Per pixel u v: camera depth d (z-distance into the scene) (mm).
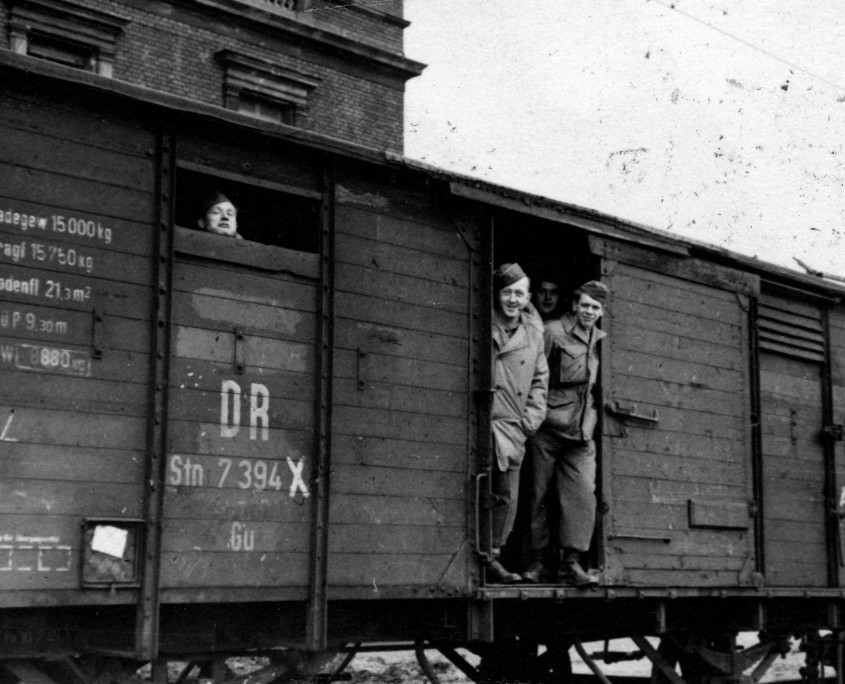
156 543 5805
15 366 5504
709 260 9414
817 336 10562
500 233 8633
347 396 6734
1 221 5543
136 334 5934
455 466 7254
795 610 10148
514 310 7824
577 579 7805
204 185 6758
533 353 7898
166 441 5906
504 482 7719
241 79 16328
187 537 5961
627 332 8453
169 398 5980
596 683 9062
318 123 17156
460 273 7465
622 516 8211
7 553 5363
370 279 6961
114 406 5801
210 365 6191
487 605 7246
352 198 6938
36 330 5594
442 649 8172
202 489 6055
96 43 15000
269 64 16562
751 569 9227
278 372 6477
